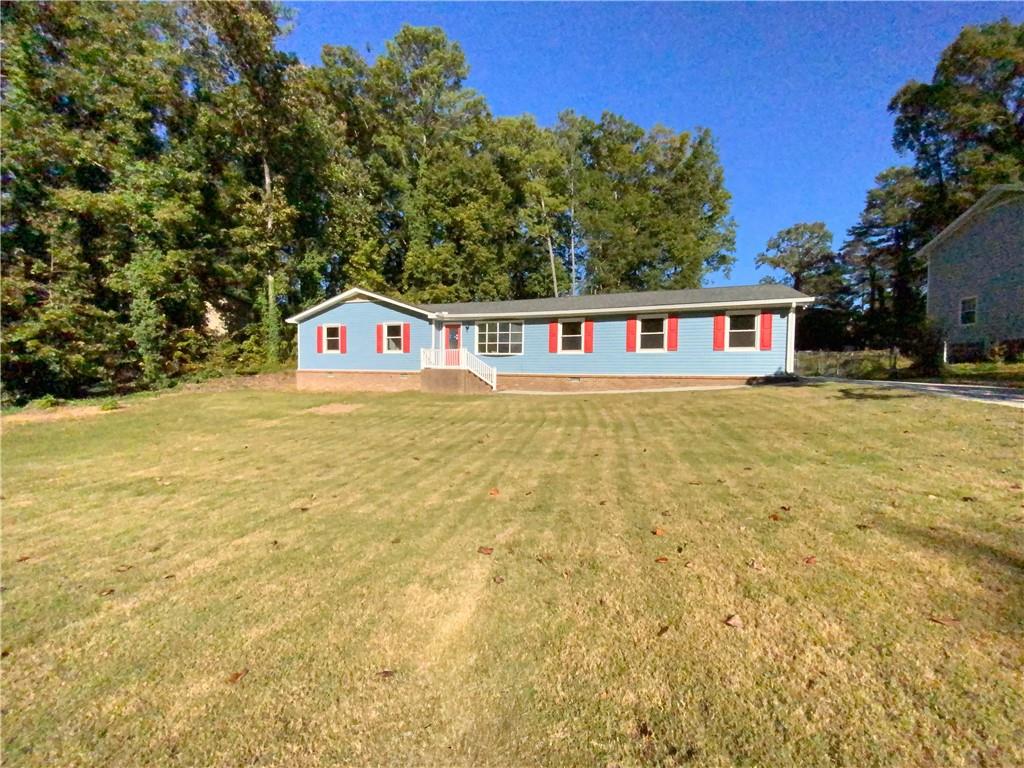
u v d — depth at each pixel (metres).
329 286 27.14
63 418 11.27
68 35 16.88
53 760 1.74
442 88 30.03
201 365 19.91
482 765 1.67
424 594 2.82
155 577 3.17
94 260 17.48
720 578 2.80
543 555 3.25
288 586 2.99
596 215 30.59
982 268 17.45
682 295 15.55
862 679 1.95
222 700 2.02
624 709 1.88
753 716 1.81
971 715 1.74
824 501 3.91
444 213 28.03
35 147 15.39
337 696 2.02
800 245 41.22
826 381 13.73
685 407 9.89
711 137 32.03
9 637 2.52
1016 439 5.45
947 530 3.24
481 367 16.58
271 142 22.31
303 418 10.71
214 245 21.16
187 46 19.55
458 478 5.37
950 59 23.39
